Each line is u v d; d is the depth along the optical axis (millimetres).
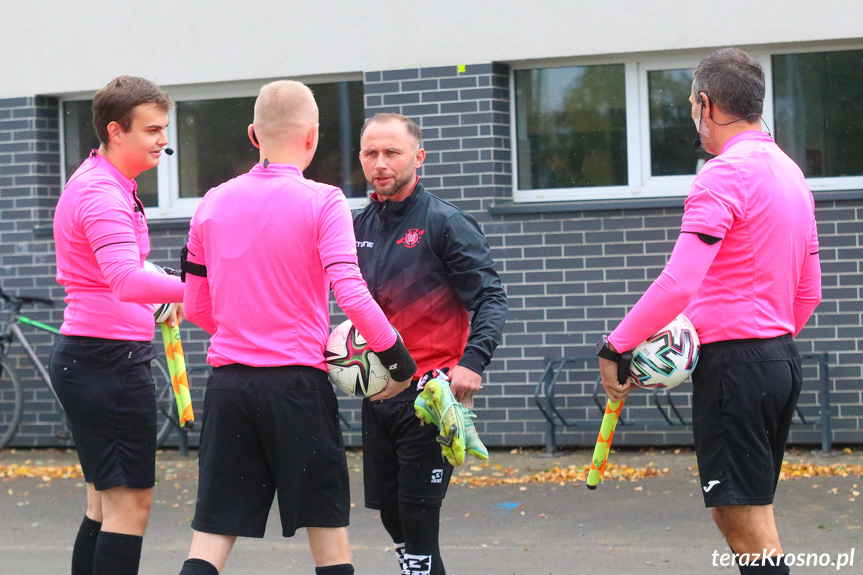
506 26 30734
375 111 31578
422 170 31234
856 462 28203
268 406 12594
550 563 20203
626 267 30156
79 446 15430
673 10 29891
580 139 31250
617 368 12867
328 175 32812
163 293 14164
